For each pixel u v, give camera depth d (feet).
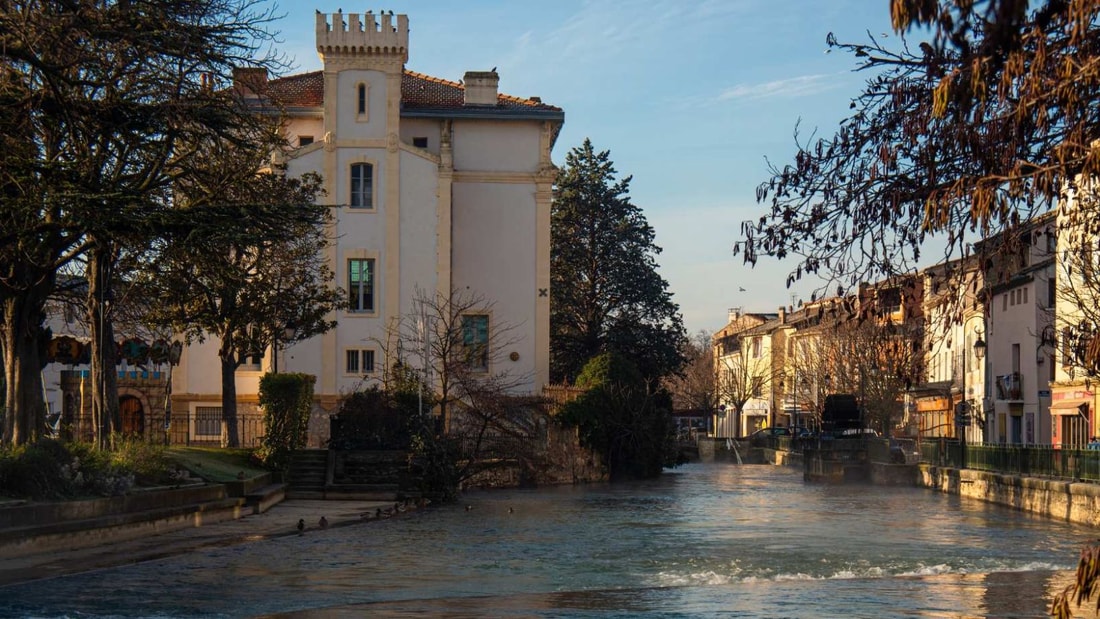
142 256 120.88
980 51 30.40
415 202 206.39
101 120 95.96
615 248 294.25
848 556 92.32
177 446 151.33
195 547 92.48
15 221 96.73
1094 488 119.44
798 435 342.03
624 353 287.69
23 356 110.01
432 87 228.43
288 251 160.35
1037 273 219.20
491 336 211.82
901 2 28.50
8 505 81.71
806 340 382.42
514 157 216.13
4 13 88.07
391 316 204.54
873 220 40.04
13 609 62.23
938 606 65.10
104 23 92.17
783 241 41.14
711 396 495.82
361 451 167.12
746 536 109.60
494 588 72.28
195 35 97.45
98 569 78.28
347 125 205.67
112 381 121.49
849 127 40.42
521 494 177.37
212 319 157.69
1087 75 31.14
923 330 41.60
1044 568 84.23
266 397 154.30
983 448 171.94
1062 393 199.41
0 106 90.84
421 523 121.08
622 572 81.15
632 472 230.27
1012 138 34.55
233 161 111.65
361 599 66.95
